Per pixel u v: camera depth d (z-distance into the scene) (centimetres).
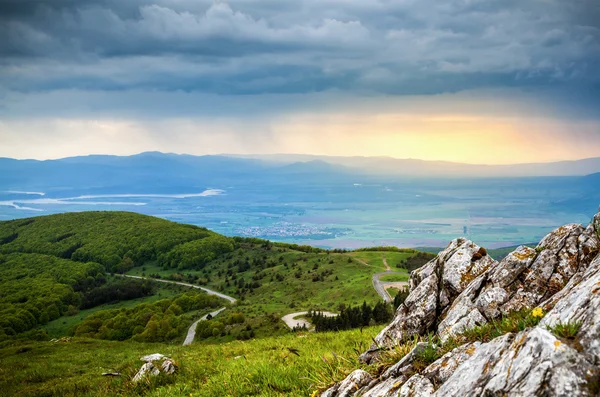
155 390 1811
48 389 2348
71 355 4081
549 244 1173
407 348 983
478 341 794
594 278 655
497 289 1129
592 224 1147
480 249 1404
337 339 2520
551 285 1079
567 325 564
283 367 1540
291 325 13125
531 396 503
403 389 774
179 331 16612
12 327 18650
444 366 769
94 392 2027
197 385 1739
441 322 1221
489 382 580
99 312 19238
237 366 1944
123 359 3575
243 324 14225
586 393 475
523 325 725
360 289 18938
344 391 929
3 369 3316
